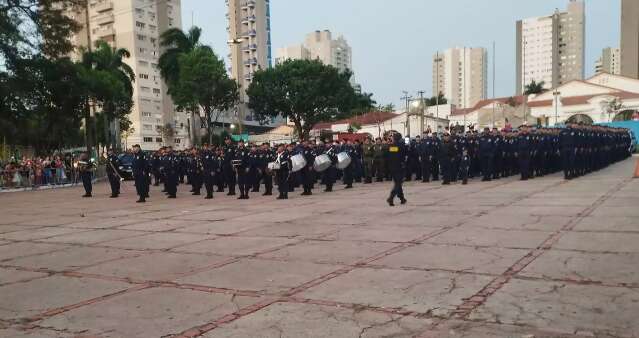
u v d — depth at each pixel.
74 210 15.84
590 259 6.50
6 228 12.36
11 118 34.28
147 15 92.12
